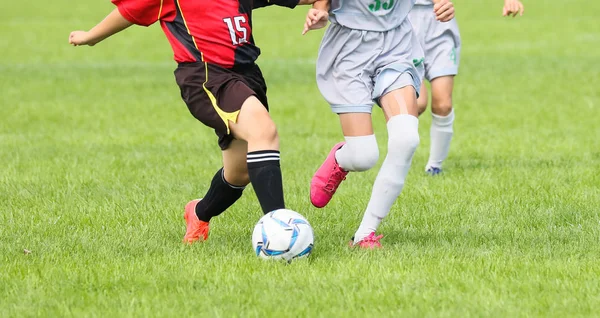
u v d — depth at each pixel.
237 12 19.20
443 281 16.66
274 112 48.62
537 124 42.75
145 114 47.94
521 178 28.58
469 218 22.83
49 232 21.66
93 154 35.41
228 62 19.08
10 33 96.56
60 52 81.38
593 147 35.72
